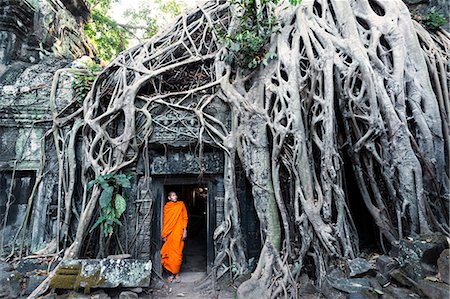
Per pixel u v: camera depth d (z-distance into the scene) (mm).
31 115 5102
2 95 4988
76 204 4895
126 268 4066
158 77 5320
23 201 5004
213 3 6016
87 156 4836
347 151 4395
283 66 4688
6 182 4992
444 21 5559
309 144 4371
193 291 4605
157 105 5121
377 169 4188
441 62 4719
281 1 5422
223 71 5211
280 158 4457
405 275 3396
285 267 4023
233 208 4742
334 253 3908
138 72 5309
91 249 4648
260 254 4664
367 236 4723
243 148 4695
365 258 4094
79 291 3896
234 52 5098
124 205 4516
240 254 4699
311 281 4109
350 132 4320
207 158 5055
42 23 6730
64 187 4863
